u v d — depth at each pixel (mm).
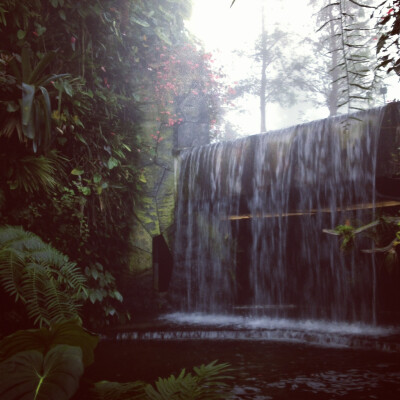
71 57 6727
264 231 9156
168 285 9172
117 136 7391
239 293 9305
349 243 6137
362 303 8148
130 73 8531
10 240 4742
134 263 8117
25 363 1417
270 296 9305
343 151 6352
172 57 8891
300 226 8922
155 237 9062
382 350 5043
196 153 8625
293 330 6176
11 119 5031
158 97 8727
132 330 6426
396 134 5676
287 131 7227
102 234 7246
